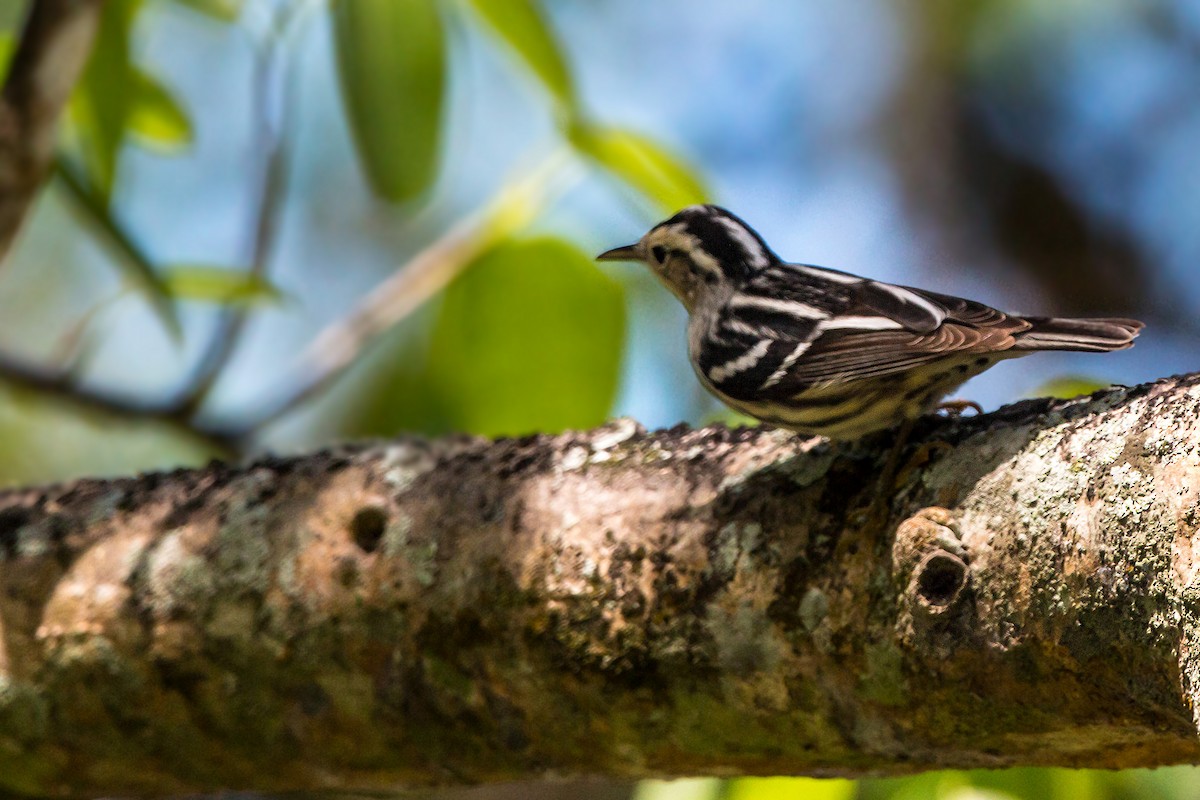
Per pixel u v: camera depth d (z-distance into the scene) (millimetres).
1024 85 18625
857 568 7387
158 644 8914
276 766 9125
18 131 10008
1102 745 7184
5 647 9242
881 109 19016
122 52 10766
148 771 9383
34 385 12586
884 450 7844
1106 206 18656
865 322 8945
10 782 9656
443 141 10117
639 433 8641
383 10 9938
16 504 9609
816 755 7895
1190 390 6664
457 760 8711
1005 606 6805
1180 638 6230
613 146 10773
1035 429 7102
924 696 7227
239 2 11953
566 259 11203
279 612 8688
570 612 8023
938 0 18656
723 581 7711
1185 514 6293
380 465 8867
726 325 9859
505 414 11445
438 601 8336
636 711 8055
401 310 12039
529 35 10430
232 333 12828
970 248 18688
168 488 9375
